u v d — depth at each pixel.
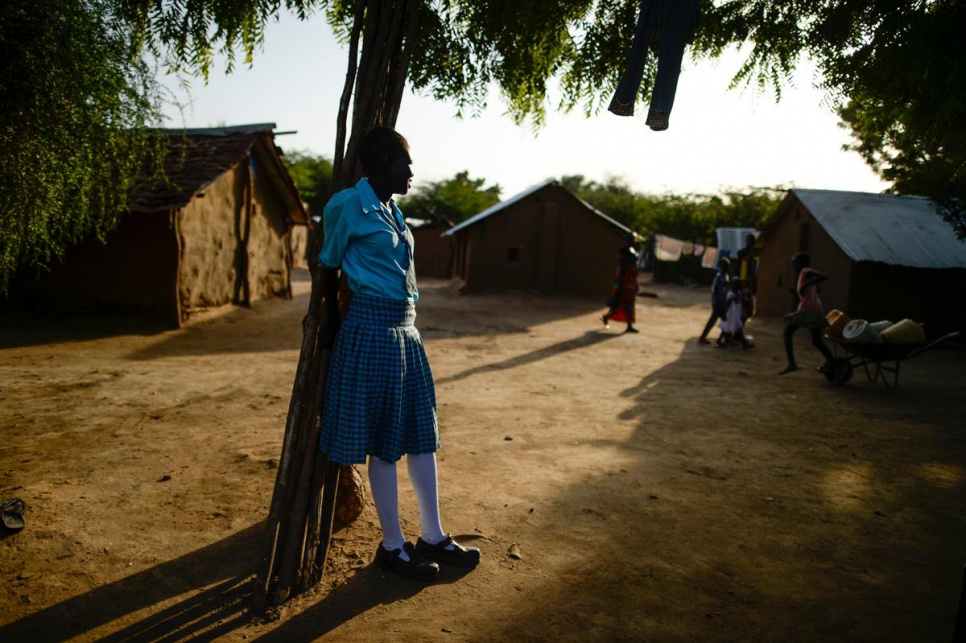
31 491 3.66
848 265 13.62
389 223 2.71
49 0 3.88
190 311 12.14
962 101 3.45
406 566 2.87
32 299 11.72
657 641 2.45
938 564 3.18
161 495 3.70
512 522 3.56
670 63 2.91
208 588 2.72
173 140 13.66
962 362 10.41
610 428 5.77
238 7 3.55
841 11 3.71
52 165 4.33
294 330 12.08
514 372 8.75
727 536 3.46
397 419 2.74
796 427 5.94
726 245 25.86
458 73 3.91
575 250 21.23
